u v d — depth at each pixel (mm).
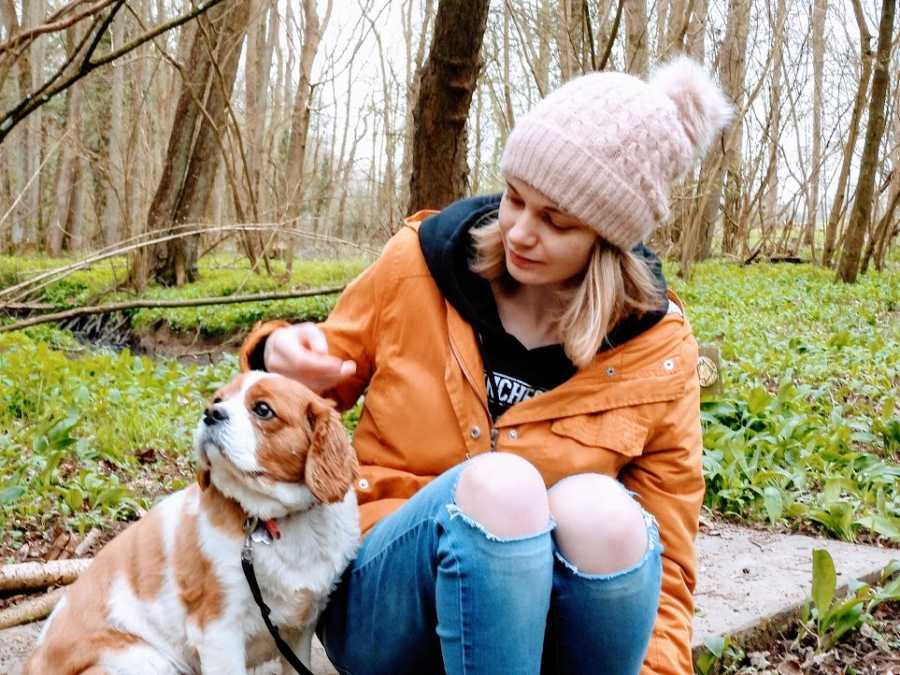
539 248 2209
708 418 5617
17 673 2789
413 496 2117
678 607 2287
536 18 15039
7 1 3717
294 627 2166
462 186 6777
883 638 3330
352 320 2484
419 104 6598
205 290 14984
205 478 2066
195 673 2148
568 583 1934
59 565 3424
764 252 22812
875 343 9391
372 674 2242
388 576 2072
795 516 4621
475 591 1820
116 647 2082
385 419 2389
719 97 2432
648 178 2182
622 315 2312
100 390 6492
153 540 2166
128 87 17125
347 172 24422
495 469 1858
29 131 21016
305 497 2068
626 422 2281
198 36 15180
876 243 20516
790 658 3193
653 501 2332
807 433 5684
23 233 24062
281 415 2031
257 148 18922
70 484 4523
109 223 23875
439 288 2371
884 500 4598
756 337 10570
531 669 1862
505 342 2348
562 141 2129
